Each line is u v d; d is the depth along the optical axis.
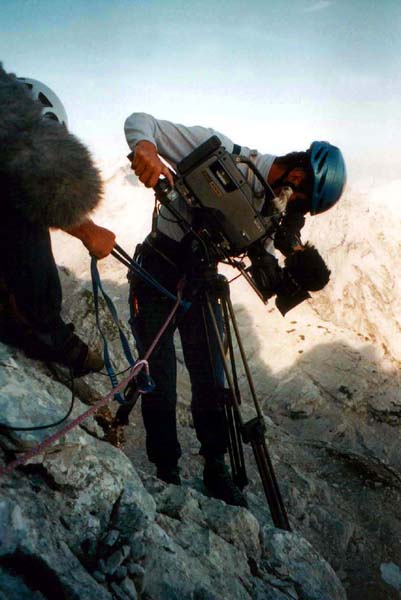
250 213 2.59
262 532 2.65
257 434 2.85
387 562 3.51
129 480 2.32
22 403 2.14
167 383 2.82
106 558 1.96
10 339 2.49
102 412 2.95
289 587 2.44
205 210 2.57
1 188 2.01
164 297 2.78
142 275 2.43
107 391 4.28
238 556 2.42
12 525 1.75
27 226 2.16
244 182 2.55
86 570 1.88
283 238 2.62
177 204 2.72
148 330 2.80
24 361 2.50
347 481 4.22
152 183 2.53
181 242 2.72
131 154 2.54
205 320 2.82
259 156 2.69
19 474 2.00
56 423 2.09
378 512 3.94
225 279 2.80
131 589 1.90
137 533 2.07
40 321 2.39
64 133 2.01
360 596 3.21
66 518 2.00
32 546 1.74
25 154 1.92
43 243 2.24
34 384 2.31
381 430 5.00
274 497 2.87
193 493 2.68
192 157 2.54
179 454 2.95
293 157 2.65
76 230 2.19
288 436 4.65
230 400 2.90
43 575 1.72
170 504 2.54
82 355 2.64
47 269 2.29
